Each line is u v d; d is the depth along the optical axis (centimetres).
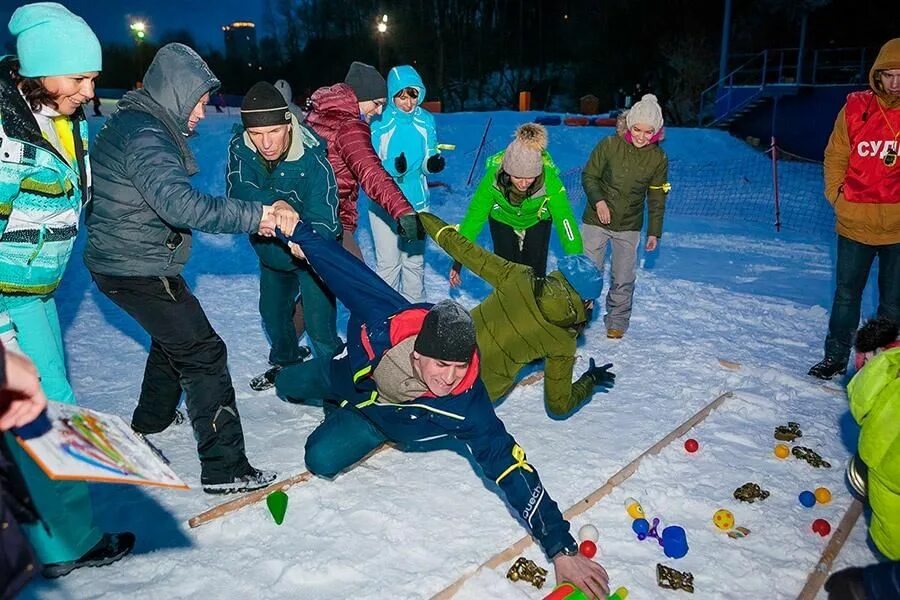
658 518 333
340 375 328
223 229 307
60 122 276
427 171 534
